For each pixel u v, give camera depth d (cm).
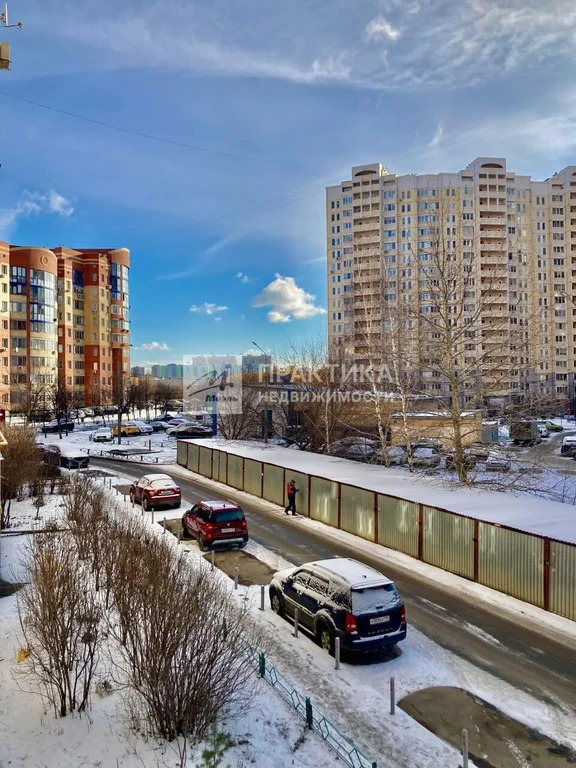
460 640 1071
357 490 1916
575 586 1172
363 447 3484
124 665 880
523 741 745
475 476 2253
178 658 729
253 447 3353
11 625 1091
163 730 707
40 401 6316
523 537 1294
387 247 9119
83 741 702
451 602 1281
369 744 730
